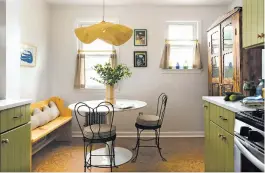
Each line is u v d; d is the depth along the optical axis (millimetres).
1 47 2117
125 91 3562
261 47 1939
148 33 3549
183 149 2926
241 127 1306
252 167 1182
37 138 2240
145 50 3555
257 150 1124
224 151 1612
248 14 1903
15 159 1680
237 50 2260
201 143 3189
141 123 2602
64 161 2521
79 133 3543
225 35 2602
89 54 3602
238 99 1755
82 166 2383
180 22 3576
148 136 3547
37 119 2602
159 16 3549
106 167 2299
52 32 3531
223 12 3535
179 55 3627
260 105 1466
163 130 3582
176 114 3584
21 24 2613
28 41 2801
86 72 3635
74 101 3572
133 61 3549
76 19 3535
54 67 3545
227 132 1558
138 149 2846
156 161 2514
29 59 2830
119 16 3539
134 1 3338
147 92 3566
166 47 3514
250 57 2213
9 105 1579
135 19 3543
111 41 2518
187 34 3625
